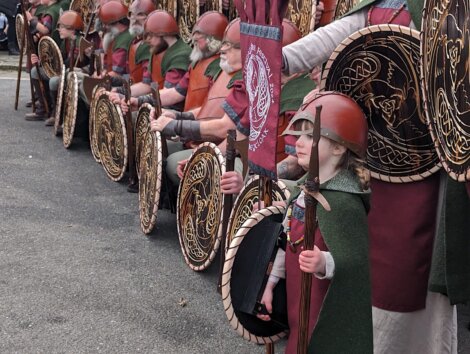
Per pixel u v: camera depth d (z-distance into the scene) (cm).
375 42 249
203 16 445
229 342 334
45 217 491
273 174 262
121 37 600
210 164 382
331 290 216
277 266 243
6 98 934
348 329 218
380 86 253
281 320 245
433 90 224
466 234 246
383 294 266
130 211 511
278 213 249
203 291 385
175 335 339
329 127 221
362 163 226
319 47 262
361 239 218
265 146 265
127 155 541
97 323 347
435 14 221
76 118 676
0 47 1357
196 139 399
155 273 405
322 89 261
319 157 223
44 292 377
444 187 254
